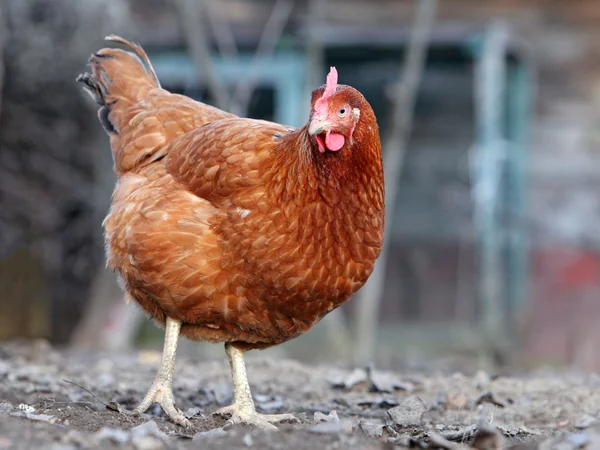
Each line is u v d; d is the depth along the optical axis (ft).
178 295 18.75
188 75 49.70
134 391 24.31
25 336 47.55
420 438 17.72
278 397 24.43
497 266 50.90
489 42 49.29
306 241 17.78
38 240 48.03
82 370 28.76
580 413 22.33
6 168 46.68
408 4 62.75
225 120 20.15
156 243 18.58
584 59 63.26
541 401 23.79
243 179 18.11
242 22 59.93
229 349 20.65
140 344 51.52
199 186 18.81
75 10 44.68
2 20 41.50
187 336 20.39
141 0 59.00
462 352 49.26
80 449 14.94
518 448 16.15
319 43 47.55
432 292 53.88
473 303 53.52
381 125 52.90
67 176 47.98
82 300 49.67
